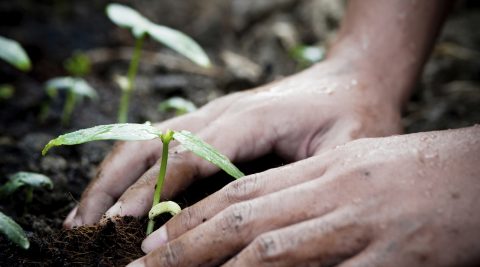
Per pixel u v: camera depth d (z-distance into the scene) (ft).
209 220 1.19
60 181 1.66
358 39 1.60
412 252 1.10
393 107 1.52
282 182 1.21
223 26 3.14
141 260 1.19
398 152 1.19
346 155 1.21
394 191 1.14
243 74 2.46
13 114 2.04
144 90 2.42
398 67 1.57
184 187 1.37
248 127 1.41
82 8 3.07
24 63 1.54
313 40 3.02
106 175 1.38
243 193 1.22
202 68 2.68
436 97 2.44
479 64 2.73
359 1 1.65
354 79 1.52
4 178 1.65
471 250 1.09
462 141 1.19
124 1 3.20
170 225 1.23
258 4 3.10
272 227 1.16
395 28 1.59
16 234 1.20
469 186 1.13
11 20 2.76
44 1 3.01
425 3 1.60
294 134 1.43
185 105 1.90
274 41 2.92
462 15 3.51
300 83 1.51
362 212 1.13
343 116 1.43
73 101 2.12
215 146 1.39
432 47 1.65
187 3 3.25
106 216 1.31
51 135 1.94
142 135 1.20
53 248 1.29
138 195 1.32
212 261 1.17
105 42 2.82
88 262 1.26
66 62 2.56
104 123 2.09
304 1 3.14
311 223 1.14
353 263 1.11
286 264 1.13
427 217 1.11
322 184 1.17
